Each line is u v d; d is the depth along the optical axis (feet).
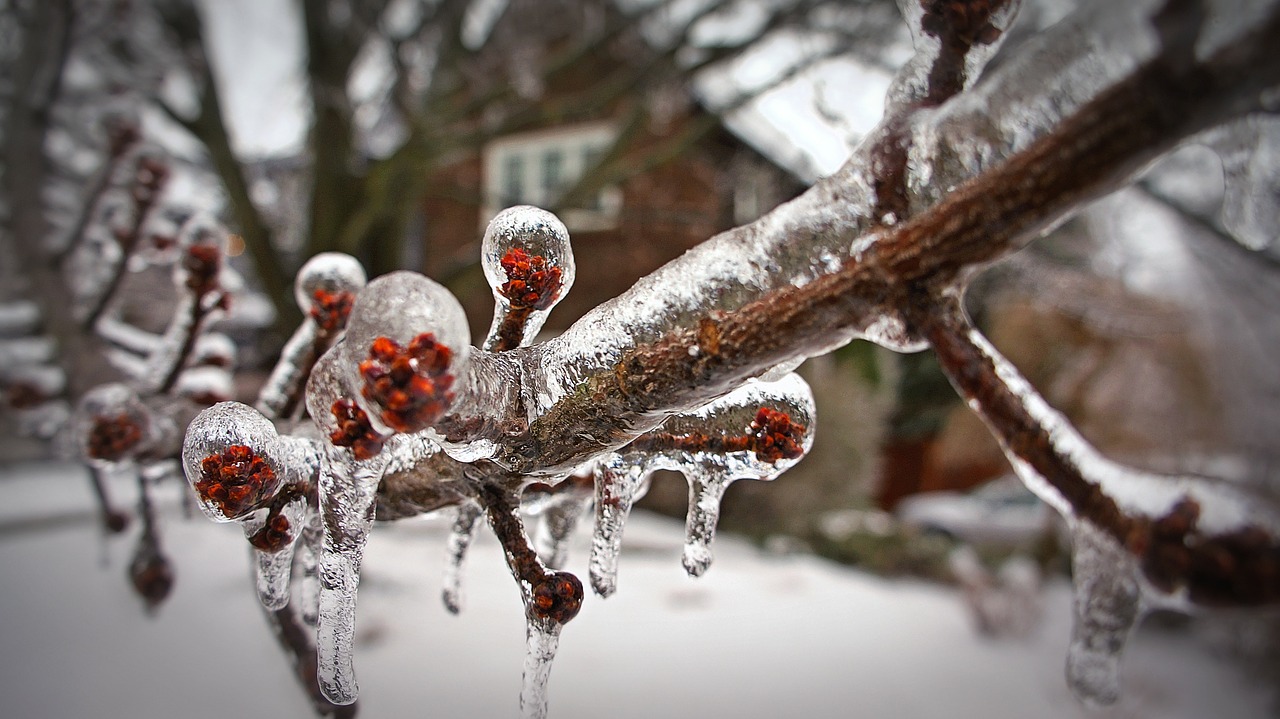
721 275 2.41
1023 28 10.57
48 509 16.11
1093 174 1.89
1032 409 2.07
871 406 34.27
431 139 24.09
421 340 2.00
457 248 35.22
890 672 14.71
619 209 30.78
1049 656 17.60
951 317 2.17
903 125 2.24
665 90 27.22
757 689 12.66
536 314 3.07
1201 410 28.60
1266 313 24.67
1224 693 18.42
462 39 27.22
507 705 9.80
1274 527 1.73
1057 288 29.91
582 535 16.40
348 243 21.98
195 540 14.94
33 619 10.71
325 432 2.51
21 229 10.62
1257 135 2.01
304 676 4.58
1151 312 28.73
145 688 9.07
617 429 2.66
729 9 25.23
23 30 12.35
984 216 2.03
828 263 2.27
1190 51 1.68
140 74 19.63
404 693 10.03
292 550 3.36
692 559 3.29
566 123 32.73
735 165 35.65
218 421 2.93
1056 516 29.43
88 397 5.16
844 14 21.99
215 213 23.53
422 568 16.02
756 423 3.13
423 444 3.06
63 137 15.46
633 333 2.53
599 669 12.61
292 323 21.36
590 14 28.94
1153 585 1.88
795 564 24.30
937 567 24.09
